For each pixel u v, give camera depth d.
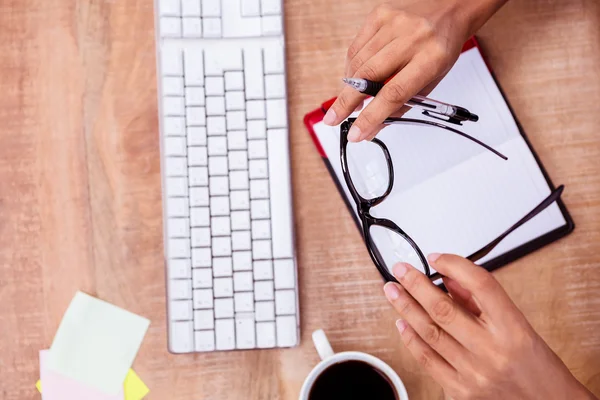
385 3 0.71
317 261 0.77
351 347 0.76
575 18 0.78
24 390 0.76
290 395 0.76
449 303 0.60
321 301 0.77
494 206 0.75
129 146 0.78
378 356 0.76
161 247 0.77
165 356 0.76
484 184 0.75
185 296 0.73
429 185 0.75
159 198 0.78
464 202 0.75
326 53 0.78
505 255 0.75
